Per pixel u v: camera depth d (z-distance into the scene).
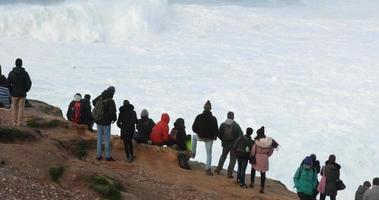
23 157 22.92
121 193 22.78
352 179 41.06
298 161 41.31
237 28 78.44
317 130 46.44
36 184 21.30
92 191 22.23
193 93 52.62
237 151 30.38
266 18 83.81
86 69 58.44
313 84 57.12
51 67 58.47
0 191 19.67
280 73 60.12
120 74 57.22
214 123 31.17
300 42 72.69
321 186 29.44
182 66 61.22
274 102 51.69
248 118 47.78
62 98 48.97
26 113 33.56
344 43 72.88
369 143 44.62
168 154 32.16
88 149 31.11
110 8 75.12
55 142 27.08
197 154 40.00
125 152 30.92
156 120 46.09
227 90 53.88
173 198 25.83
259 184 33.38
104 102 29.25
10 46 66.19
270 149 30.23
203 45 70.19
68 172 22.86
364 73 61.31
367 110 51.22
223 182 30.73
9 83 29.56
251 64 62.88
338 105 51.91
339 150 43.31
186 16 81.62
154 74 57.84
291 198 31.39
